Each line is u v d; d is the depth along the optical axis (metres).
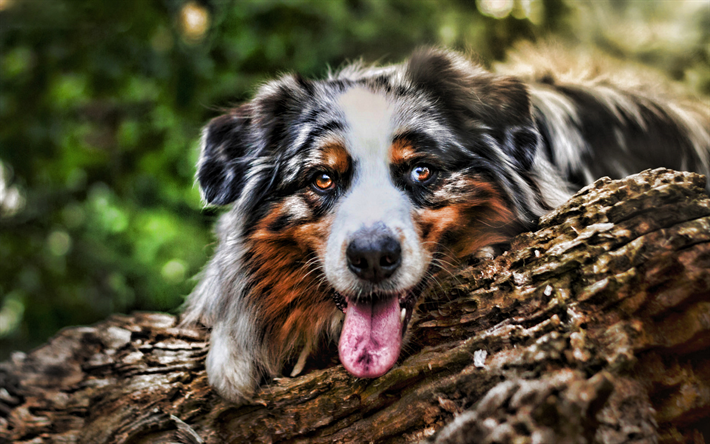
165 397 2.75
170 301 5.41
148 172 5.32
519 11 5.42
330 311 2.83
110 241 5.62
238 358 2.68
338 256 2.39
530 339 2.10
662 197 2.11
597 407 1.81
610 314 2.04
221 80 5.09
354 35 5.12
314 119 2.72
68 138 5.48
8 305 6.27
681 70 5.37
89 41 5.10
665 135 3.66
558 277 2.17
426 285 2.49
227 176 2.97
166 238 5.29
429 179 2.58
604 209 2.19
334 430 2.41
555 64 4.24
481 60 3.41
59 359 3.11
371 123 2.59
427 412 2.22
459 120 2.74
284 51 5.11
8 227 5.87
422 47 3.03
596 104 3.64
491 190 2.66
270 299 2.83
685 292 1.99
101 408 2.86
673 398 2.01
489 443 1.79
